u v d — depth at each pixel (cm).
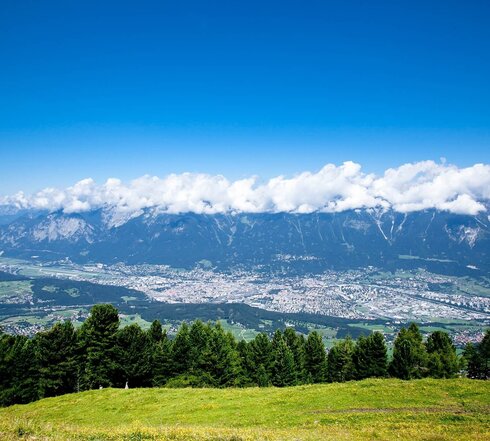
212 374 6756
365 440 2462
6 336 6875
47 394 6619
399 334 7762
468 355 7650
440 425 2922
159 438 2238
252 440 2225
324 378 8175
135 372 6712
